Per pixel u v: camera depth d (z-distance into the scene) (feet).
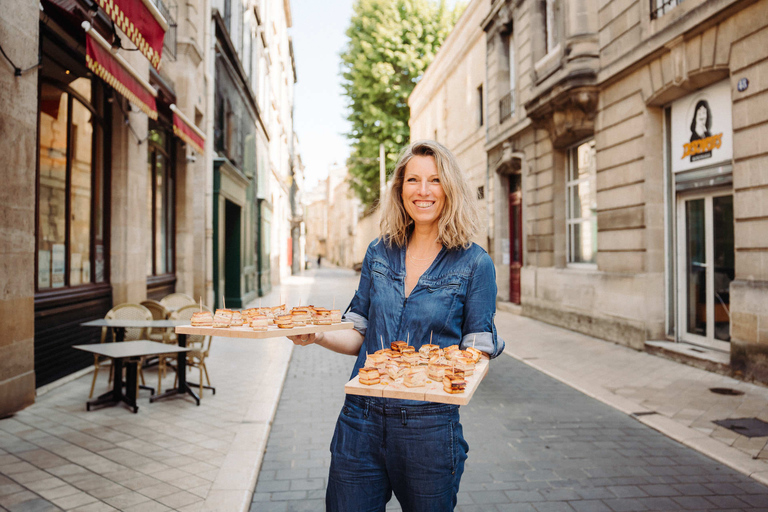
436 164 5.68
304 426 15.53
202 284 39.40
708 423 15.43
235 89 52.65
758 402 17.21
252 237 60.59
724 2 20.56
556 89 32.35
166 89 29.91
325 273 144.97
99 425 14.57
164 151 32.89
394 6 93.97
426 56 92.79
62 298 19.12
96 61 16.52
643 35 26.12
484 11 53.62
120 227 24.00
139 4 17.60
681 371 22.02
